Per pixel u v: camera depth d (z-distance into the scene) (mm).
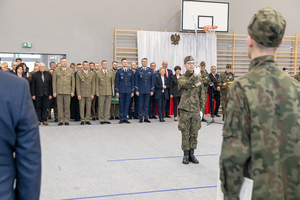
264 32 1062
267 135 1013
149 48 9141
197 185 2883
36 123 902
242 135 1031
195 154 4117
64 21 8719
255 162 1007
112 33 9070
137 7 9234
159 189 2760
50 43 8641
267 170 1005
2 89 821
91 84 6910
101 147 4469
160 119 7375
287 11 10328
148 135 5465
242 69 10055
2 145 819
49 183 2895
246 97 1034
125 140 4996
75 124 6875
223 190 1053
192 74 3562
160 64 9211
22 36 8430
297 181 1013
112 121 7410
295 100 1038
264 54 1103
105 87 6953
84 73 6844
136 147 4484
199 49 9492
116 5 9070
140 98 7195
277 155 1013
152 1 9344
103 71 7031
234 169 1014
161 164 3600
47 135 5410
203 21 9367
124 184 2885
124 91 6949
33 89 6605
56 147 4445
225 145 1044
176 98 7445
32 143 874
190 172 3297
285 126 1023
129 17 9188
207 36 9375
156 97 7320
